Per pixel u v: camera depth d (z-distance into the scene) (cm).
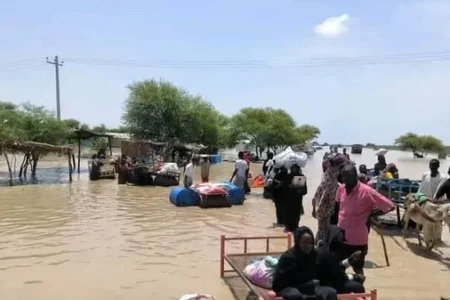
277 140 6894
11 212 1585
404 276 855
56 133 3544
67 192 2197
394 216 1339
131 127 4553
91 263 941
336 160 867
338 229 725
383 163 1658
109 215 1534
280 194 1368
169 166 2566
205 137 5178
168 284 802
